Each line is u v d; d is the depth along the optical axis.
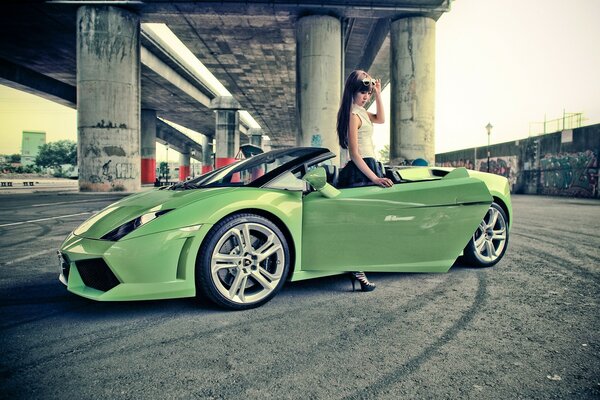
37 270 3.39
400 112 16.16
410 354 1.76
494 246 3.60
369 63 25.66
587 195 18.27
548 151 21.23
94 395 1.41
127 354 1.76
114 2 15.38
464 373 1.58
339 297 2.63
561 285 2.92
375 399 1.38
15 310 2.37
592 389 1.46
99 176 15.55
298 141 15.98
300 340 1.92
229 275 2.44
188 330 2.05
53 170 104.56
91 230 2.33
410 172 3.17
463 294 2.69
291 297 2.64
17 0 16.28
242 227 2.35
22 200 12.73
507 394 1.42
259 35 21.38
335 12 15.79
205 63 26.64
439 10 15.51
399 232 2.79
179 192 2.58
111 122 15.54
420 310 2.36
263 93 35.03
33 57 25.73
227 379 1.53
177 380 1.53
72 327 2.09
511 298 2.60
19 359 1.71
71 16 18.08
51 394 1.42
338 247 2.62
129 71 15.91
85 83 15.43
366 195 2.68
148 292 2.13
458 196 2.98
